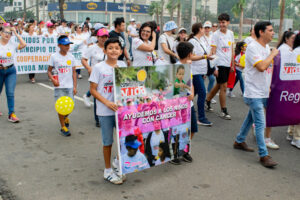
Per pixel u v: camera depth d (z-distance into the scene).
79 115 6.55
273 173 4.09
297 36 4.58
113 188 3.56
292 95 4.69
